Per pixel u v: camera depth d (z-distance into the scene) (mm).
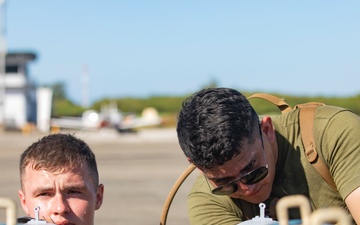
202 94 2420
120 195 11875
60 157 2387
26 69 57688
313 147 2617
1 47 54281
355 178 2465
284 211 1432
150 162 18844
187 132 2361
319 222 1306
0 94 55344
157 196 11734
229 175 2400
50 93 60500
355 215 2463
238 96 2422
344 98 46625
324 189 2646
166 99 74688
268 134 2607
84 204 2426
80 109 74438
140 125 50438
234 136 2305
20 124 56219
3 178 14805
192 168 2889
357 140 2527
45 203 2385
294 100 40531
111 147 26750
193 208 2834
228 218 2717
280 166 2678
